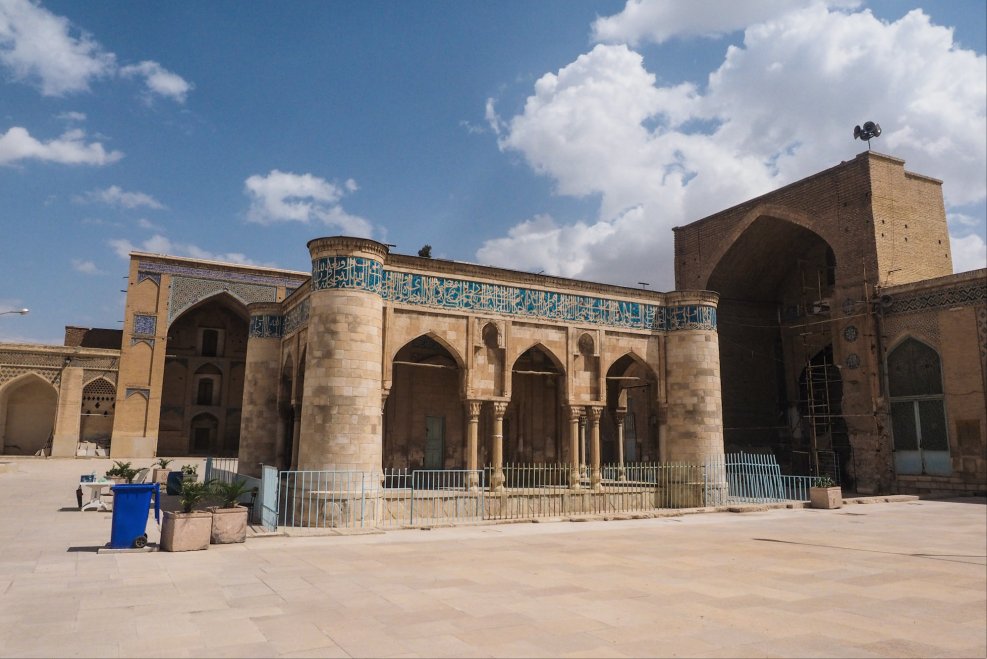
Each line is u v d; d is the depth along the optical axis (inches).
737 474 935.7
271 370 931.3
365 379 673.0
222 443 1820.9
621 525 655.8
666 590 349.7
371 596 326.6
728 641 260.8
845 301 1127.6
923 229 1146.0
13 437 1624.0
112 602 309.4
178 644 246.4
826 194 1164.5
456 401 946.1
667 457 889.5
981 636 275.7
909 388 1061.8
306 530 583.5
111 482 772.6
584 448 1003.3
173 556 436.8
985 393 968.3
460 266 780.6
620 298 887.7
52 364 1569.9
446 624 277.7
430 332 754.8
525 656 238.2
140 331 1610.5
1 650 237.9
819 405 1192.2
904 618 302.7
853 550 497.7
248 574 379.9
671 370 904.3
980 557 469.1
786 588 360.5
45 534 524.7
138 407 1585.9
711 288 1358.3
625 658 237.5
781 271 1386.6
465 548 490.9
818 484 868.6
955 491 990.4
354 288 680.4
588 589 349.1
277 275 1736.0
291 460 877.8
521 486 878.4
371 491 653.9
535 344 818.2
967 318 993.5
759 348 1380.4
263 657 233.3
